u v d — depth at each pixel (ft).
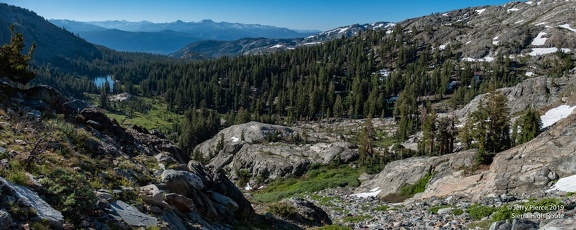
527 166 98.37
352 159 260.83
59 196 34.04
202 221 49.08
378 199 143.02
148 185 47.93
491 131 176.04
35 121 53.16
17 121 51.52
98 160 49.75
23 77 82.48
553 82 321.52
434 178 130.72
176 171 54.24
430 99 548.31
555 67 498.69
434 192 118.42
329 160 260.21
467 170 126.82
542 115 273.95
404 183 143.74
